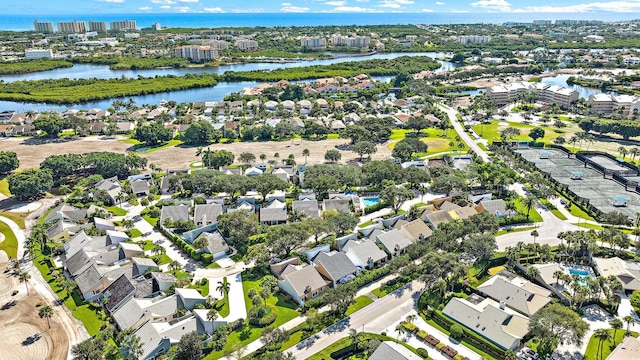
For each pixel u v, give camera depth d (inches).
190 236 6638.8
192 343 4375.0
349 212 7421.3
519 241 6589.6
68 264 5880.9
